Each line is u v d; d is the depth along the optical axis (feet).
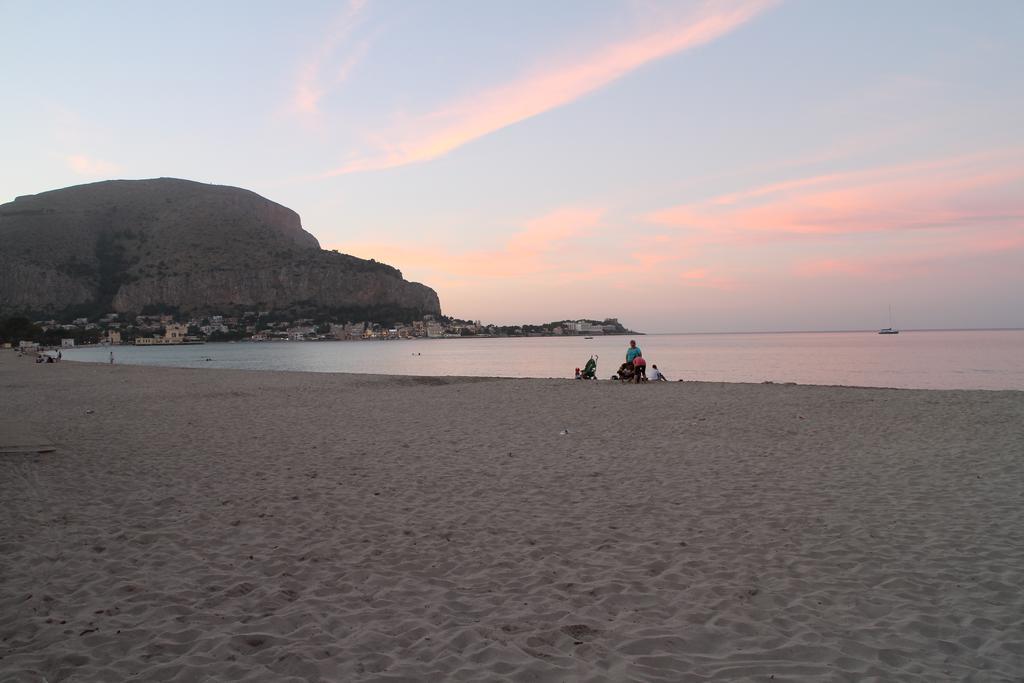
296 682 10.66
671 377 127.44
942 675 10.64
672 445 33.58
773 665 11.06
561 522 20.04
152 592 14.70
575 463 29.30
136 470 28.40
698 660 11.32
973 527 18.48
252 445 35.06
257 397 64.80
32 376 105.50
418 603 14.08
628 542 18.03
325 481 26.08
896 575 15.11
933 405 46.06
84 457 31.53
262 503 22.59
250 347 541.75
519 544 18.04
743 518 20.03
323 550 17.63
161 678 10.78
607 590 14.65
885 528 18.66
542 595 14.44
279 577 15.67
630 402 53.62
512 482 25.66
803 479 25.14
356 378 93.30
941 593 14.03
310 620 13.25
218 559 16.97
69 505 22.35
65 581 15.35
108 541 18.37
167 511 21.61
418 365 207.72
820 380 116.88
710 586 14.74
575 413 47.67
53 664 11.25
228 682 10.66
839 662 11.17
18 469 28.50
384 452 32.71
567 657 11.45
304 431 40.45
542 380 82.23
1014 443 31.42
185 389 75.56
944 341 424.87
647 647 11.83
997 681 10.43
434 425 42.73
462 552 17.46
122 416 49.26
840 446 32.09
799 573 15.43
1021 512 19.85
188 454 32.37
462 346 536.42
